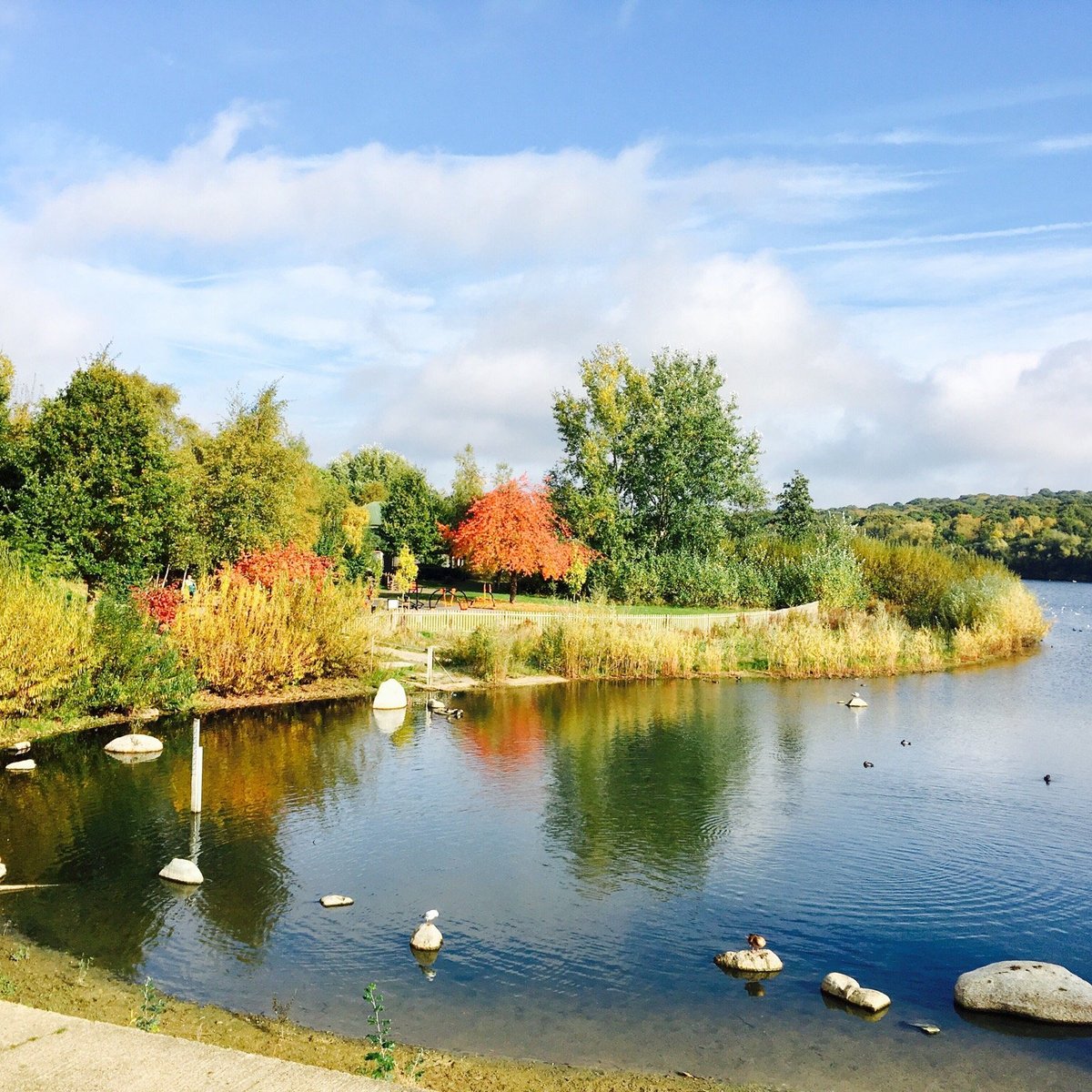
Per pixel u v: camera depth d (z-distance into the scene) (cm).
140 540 3225
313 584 2989
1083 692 3231
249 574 3108
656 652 3484
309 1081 394
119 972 1013
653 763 2075
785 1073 842
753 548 6147
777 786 1891
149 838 1480
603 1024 927
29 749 2069
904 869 1404
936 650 4034
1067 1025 938
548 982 1018
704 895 1289
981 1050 889
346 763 2011
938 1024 942
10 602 2153
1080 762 2141
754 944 1095
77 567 3028
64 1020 451
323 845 1466
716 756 2156
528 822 1616
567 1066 845
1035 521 13062
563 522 5562
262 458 4178
